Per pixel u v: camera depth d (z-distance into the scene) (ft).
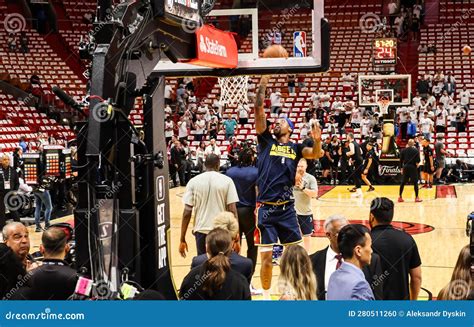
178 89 88.12
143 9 18.07
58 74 94.48
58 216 50.93
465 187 66.69
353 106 83.25
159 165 17.20
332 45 103.96
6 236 17.80
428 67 100.37
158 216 17.37
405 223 45.29
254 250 26.55
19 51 95.91
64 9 103.04
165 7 18.67
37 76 87.86
